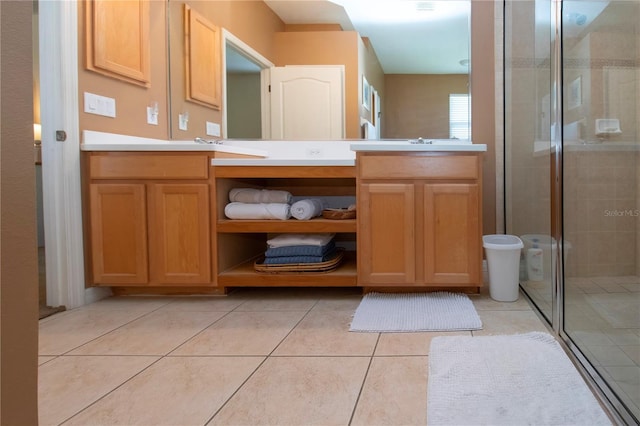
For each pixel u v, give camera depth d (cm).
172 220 206
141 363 136
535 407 103
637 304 167
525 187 219
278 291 227
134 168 205
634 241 193
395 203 197
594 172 192
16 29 66
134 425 100
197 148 203
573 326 151
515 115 235
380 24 260
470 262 195
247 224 206
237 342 153
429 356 134
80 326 173
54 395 115
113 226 206
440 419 99
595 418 98
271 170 203
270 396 112
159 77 261
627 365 122
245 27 268
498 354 133
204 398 112
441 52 257
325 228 203
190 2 268
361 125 262
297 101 267
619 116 194
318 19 264
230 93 271
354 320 171
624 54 197
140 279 206
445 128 257
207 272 206
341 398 110
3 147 63
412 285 199
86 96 207
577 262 179
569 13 184
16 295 66
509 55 242
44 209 199
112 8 220
